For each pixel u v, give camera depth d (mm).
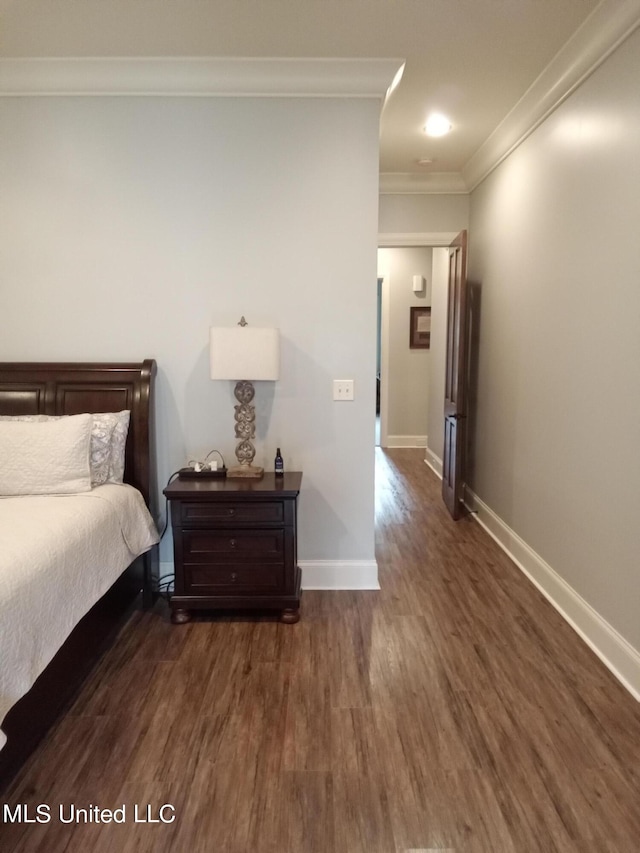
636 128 2102
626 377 2195
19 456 2404
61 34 2379
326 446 2961
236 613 2791
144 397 2807
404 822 1568
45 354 2893
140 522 2639
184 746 1864
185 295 2857
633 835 1524
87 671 2283
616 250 2260
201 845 1499
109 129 2756
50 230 2818
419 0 2133
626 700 2100
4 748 1646
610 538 2324
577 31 2338
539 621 2707
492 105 3082
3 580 1600
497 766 1772
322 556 3055
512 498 3531
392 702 2092
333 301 2857
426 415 7172
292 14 2229
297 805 1628
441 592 3031
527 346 3248
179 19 2262
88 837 1522
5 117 2746
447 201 4426
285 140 2758
